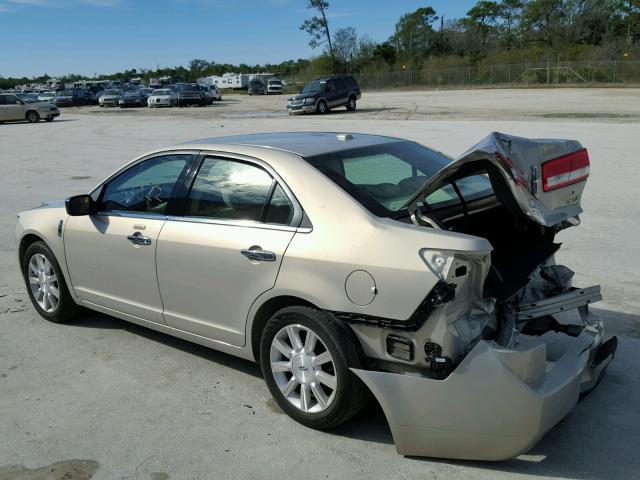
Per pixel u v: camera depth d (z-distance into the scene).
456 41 91.81
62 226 5.06
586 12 80.75
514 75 61.06
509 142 3.09
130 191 4.64
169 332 4.48
